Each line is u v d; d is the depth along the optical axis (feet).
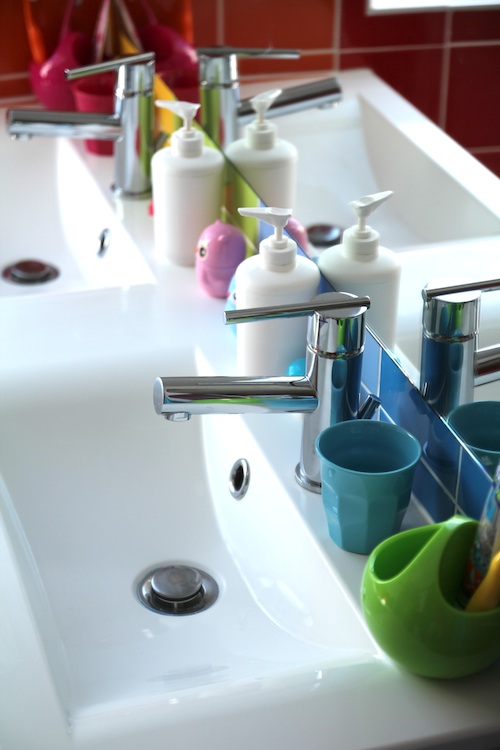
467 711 2.37
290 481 3.17
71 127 4.84
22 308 4.06
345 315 2.90
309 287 3.44
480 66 3.43
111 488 3.55
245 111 4.65
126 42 5.49
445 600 2.33
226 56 4.70
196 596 3.14
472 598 2.36
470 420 2.83
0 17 5.59
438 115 3.72
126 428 3.68
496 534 2.31
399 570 2.54
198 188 4.27
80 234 5.25
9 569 2.75
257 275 3.44
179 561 3.34
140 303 4.12
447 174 3.50
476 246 3.15
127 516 3.47
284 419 3.48
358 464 2.98
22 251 5.33
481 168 3.41
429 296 2.89
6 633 2.53
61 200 5.60
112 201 4.98
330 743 2.28
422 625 2.34
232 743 2.28
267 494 3.22
